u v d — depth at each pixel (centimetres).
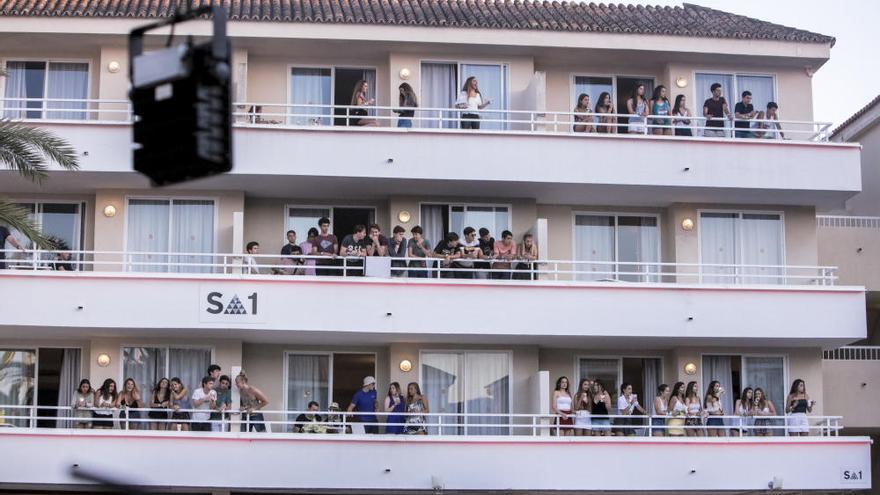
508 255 2545
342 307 2475
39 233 2245
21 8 2578
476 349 2655
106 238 2614
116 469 2352
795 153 2672
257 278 2462
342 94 2741
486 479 2419
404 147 2556
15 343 2605
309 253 2533
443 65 2748
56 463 2347
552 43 2700
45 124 2484
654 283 2572
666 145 2628
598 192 2670
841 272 2920
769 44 2781
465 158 2566
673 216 2764
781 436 2580
